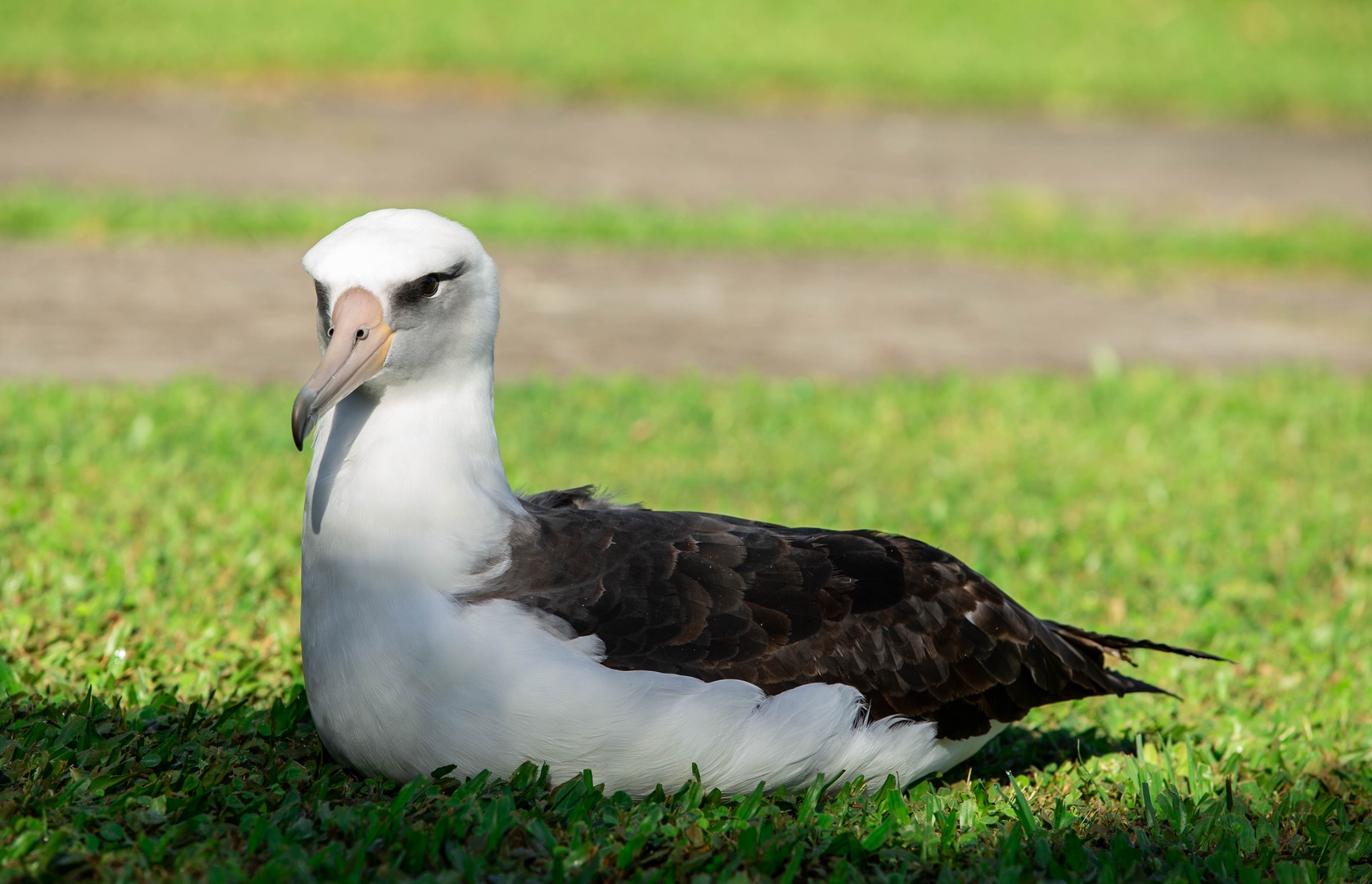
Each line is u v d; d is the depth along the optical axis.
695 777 6.18
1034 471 13.05
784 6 44.72
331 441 6.29
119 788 6.34
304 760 6.82
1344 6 49.97
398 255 6.08
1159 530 11.61
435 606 6.00
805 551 6.69
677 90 36.47
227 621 8.67
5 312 16.80
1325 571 10.89
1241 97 40.06
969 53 41.69
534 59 36.59
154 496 10.83
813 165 30.67
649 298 19.98
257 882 5.52
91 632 8.25
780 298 20.47
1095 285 22.73
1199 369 17.88
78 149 26.39
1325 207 29.50
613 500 7.55
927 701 6.72
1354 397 15.89
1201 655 7.61
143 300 17.86
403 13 39.38
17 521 10.04
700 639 6.25
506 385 14.99
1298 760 7.76
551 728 5.96
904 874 6.02
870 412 14.80
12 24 34.69
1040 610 9.78
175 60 33.09
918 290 21.58
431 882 5.60
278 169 26.31
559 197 26.14
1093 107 39.00
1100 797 7.08
